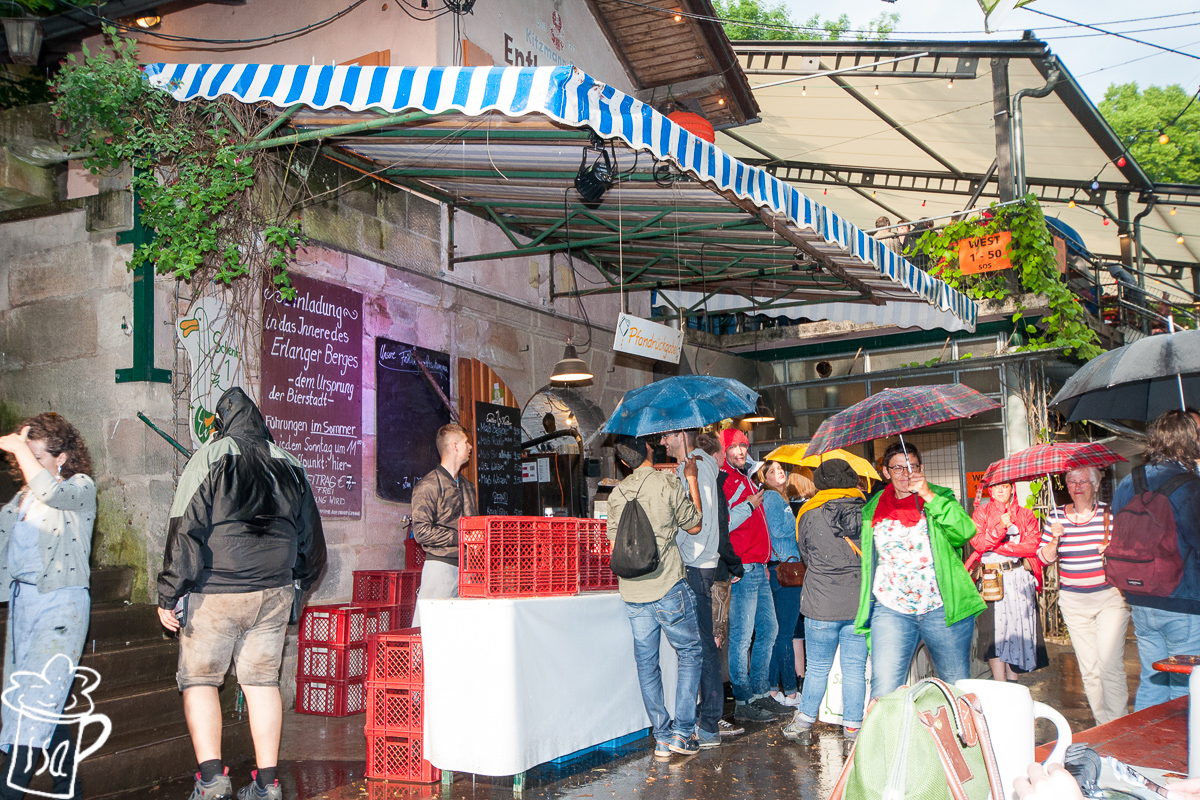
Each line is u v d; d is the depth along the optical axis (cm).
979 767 190
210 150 627
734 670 673
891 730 190
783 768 502
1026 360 1212
